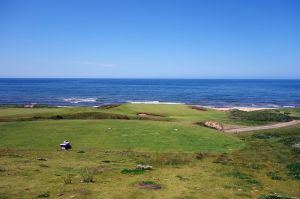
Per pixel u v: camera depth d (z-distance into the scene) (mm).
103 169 20344
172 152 27594
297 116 67062
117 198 13867
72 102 118062
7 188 14773
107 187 15680
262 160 26438
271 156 28188
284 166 24516
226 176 20219
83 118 45531
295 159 27031
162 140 31750
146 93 181750
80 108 52188
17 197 13414
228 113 66375
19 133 32281
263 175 21469
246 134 45812
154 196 14438
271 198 15055
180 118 53812
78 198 13625
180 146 29859
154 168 21734
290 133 47562
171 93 183375
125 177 18266
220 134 36594
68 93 171375
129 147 28781
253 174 21516
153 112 58562
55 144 28781
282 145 34062
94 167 20859
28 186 15297
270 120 60875
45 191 14500
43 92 175125
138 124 39125
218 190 16328
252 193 16266
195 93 185500
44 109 52531
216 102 128625
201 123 49812
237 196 15398
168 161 24203
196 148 29500
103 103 115625
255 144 34188
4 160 21797
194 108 67312
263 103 126062
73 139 30812
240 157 27203
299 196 16641
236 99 144500
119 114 48531
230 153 28562
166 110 61469
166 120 49375
